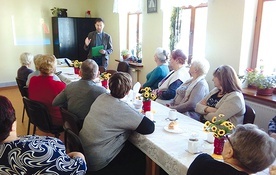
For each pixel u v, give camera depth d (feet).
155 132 5.46
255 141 2.80
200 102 7.47
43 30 20.04
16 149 3.00
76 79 11.19
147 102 6.63
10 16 18.45
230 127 4.28
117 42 18.85
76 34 19.94
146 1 14.67
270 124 6.29
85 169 3.44
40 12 19.65
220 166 3.05
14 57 19.22
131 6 15.98
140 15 16.56
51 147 3.22
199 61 8.00
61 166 3.19
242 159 2.84
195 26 12.21
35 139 3.27
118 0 16.98
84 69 6.80
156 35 14.26
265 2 8.93
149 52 15.11
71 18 19.52
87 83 6.77
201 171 3.19
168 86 9.30
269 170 3.79
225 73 6.63
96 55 15.07
